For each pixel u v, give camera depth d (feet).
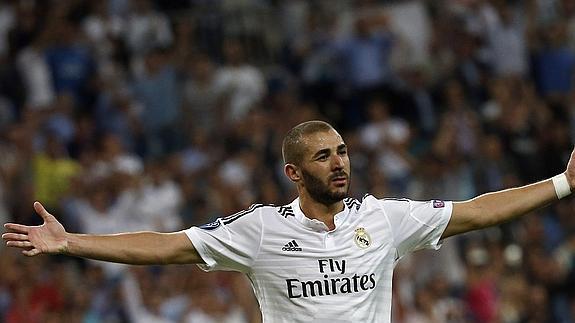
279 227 78.02
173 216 174.91
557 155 197.16
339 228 78.07
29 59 198.49
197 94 197.98
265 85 205.36
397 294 157.07
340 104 203.00
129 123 192.54
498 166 189.37
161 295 156.97
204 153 186.09
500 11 217.15
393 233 78.48
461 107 201.46
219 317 153.28
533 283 176.24
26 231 73.67
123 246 75.46
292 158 78.69
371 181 178.81
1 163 177.47
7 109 193.67
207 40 212.84
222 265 78.18
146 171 180.04
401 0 216.95
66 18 205.16
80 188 171.94
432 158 184.65
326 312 76.95
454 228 79.15
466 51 211.61
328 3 215.51
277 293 77.66
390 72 203.92
